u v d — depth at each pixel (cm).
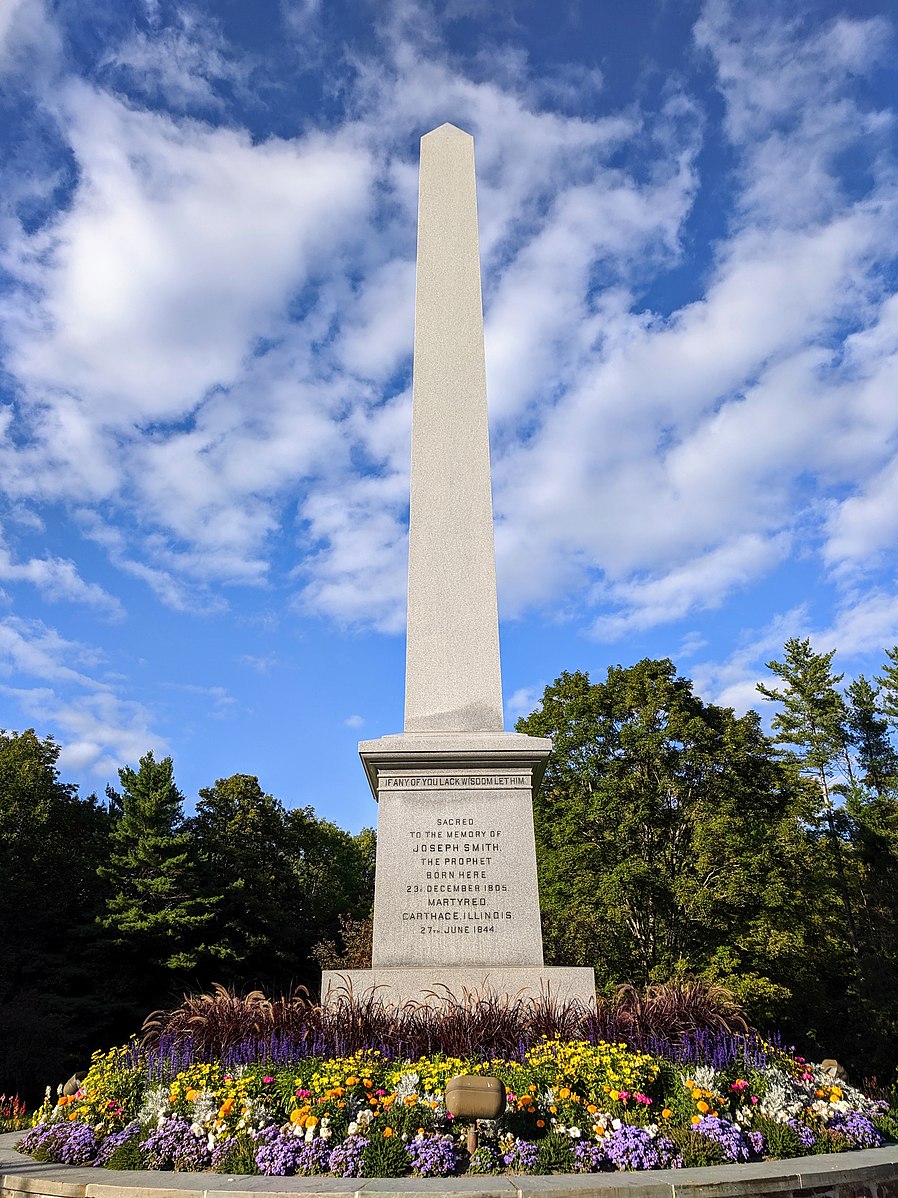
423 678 1144
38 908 3769
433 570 1193
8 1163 744
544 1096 711
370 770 1069
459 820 1023
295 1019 834
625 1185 582
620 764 3566
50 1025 3097
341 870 5600
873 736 4878
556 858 3475
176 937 3703
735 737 3541
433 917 988
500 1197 558
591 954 3272
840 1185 638
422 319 1334
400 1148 658
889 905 4203
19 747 4259
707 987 945
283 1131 688
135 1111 776
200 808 4631
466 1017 844
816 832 4553
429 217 1402
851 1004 3731
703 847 3241
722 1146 689
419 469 1246
